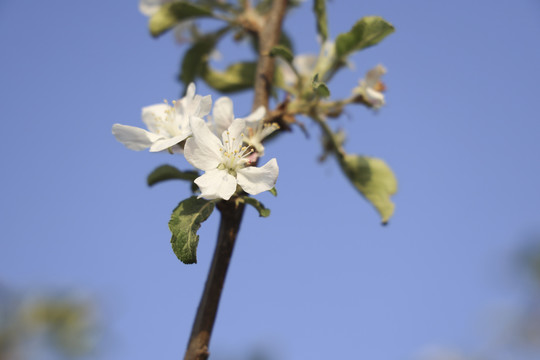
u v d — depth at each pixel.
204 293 0.51
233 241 0.51
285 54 0.57
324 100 0.58
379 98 0.58
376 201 0.61
